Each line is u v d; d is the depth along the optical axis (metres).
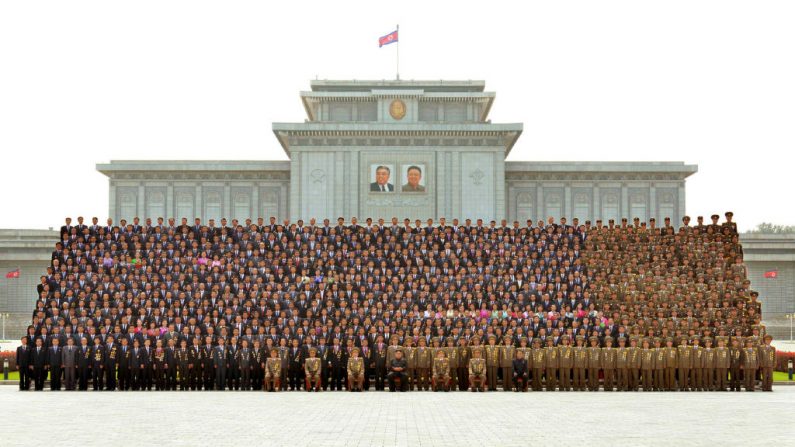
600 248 43.25
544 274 40.75
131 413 25.42
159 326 36.44
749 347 35.06
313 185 95.12
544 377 36.03
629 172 102.44
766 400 30.28
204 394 32.69
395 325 36.06
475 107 100.31
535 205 102.75
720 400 30.25
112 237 43.75
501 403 28.80
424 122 96.25
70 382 34.81
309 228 44.94
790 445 18.97
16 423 23.02
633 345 35.00
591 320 37.34
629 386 34.97
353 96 98.69
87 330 35.78
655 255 42.72
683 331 36.59
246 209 102.50
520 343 35.50
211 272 40.25
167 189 102.44
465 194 94.75
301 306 38.12
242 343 34.88
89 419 23.89
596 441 19.53
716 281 40.28
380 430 21.38
